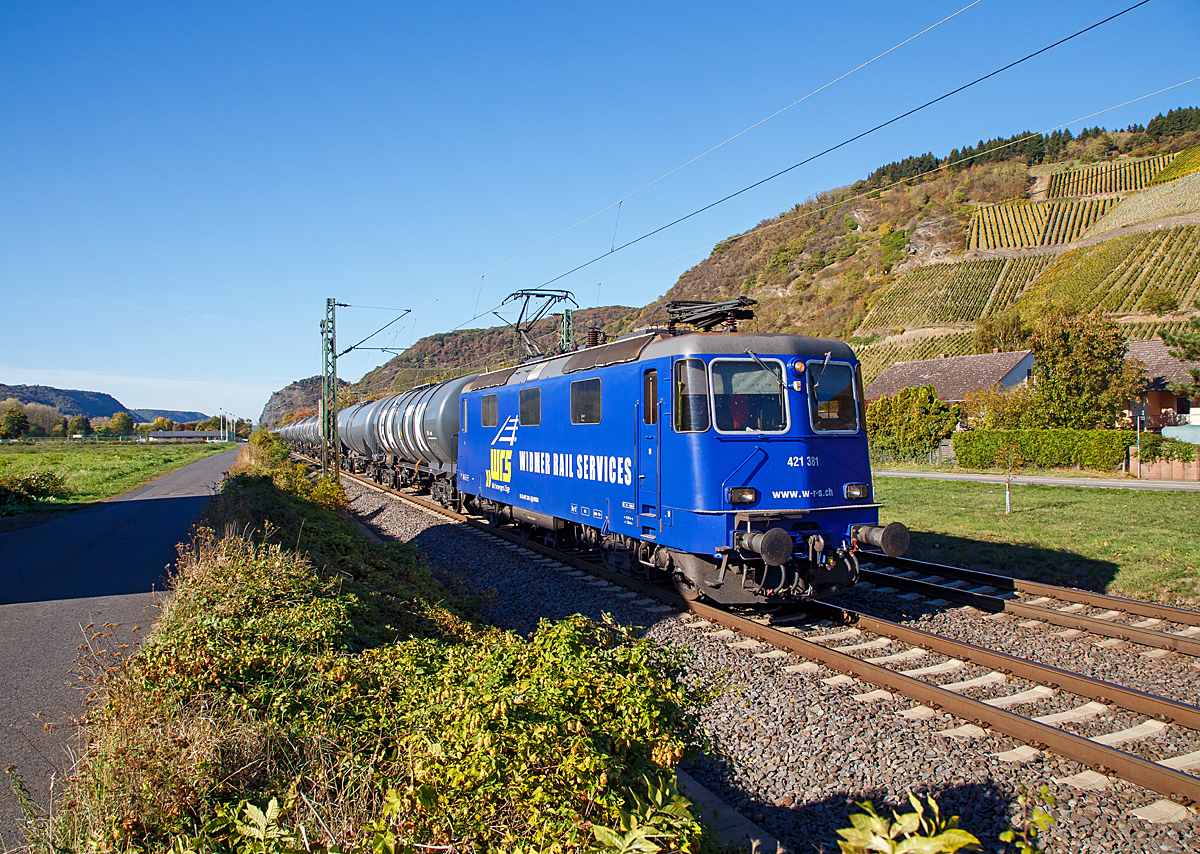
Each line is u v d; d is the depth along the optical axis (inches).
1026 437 1144.2
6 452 2637.8
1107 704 235.1
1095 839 163.3
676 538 337.7
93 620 320.2
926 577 421.4
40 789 167.3
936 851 76.1
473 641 249.0
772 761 203.0
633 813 111.2
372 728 160.6
